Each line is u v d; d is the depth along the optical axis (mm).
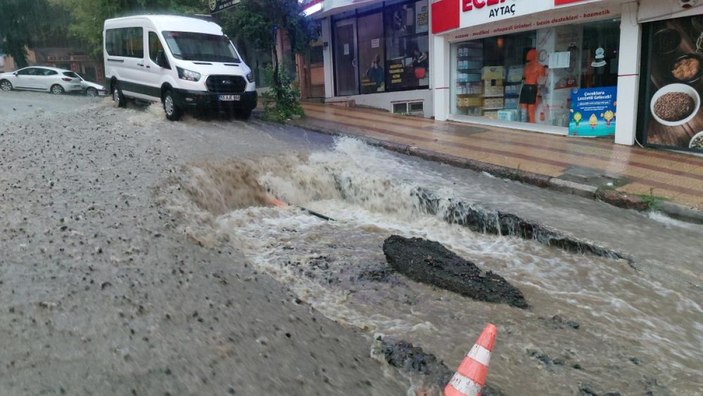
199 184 7539
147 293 4125
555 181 8086
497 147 10383
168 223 5812
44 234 5203
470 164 9234
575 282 5230
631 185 7770
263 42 13664
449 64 14047
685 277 5242
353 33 17594
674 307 4699
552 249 6145
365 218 7516
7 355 3141
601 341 4082
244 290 4480
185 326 3670
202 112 13008
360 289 4980
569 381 3498
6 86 24766
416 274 5207
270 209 7555
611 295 4926
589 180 8039
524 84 12477
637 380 3555
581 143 10508
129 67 13953
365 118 14492
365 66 17375
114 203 6242
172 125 11977
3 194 6438
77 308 3787
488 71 13266
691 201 7004
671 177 8070
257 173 8469
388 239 5910
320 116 14828
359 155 9938
